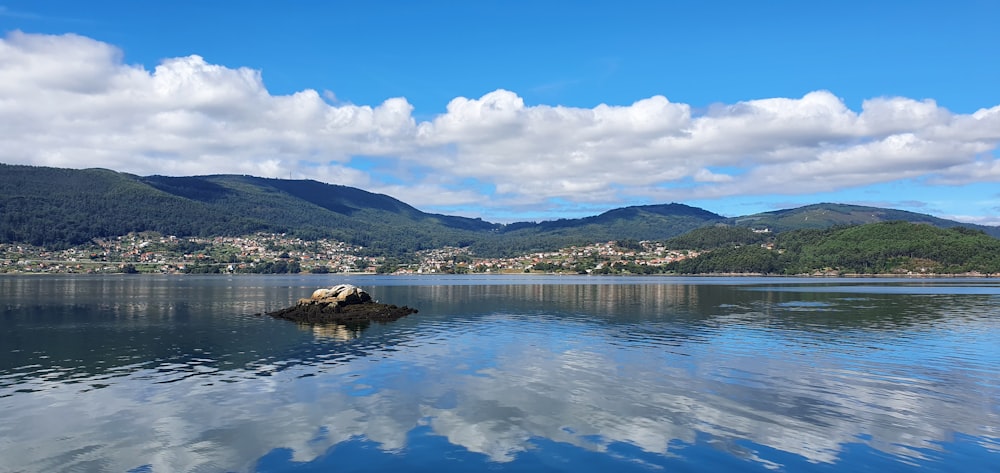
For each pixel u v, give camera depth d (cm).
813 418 2261
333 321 5772
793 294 11019
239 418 2264
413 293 11875
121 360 3494
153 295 10394
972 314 6456
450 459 1844
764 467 1772
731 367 3262
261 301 8806
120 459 1836
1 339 4425
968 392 2670
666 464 1800
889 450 1916
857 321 5703
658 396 2598
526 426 2173
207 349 3925
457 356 3638
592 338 4469
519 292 12231
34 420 2233
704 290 12988
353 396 2603
